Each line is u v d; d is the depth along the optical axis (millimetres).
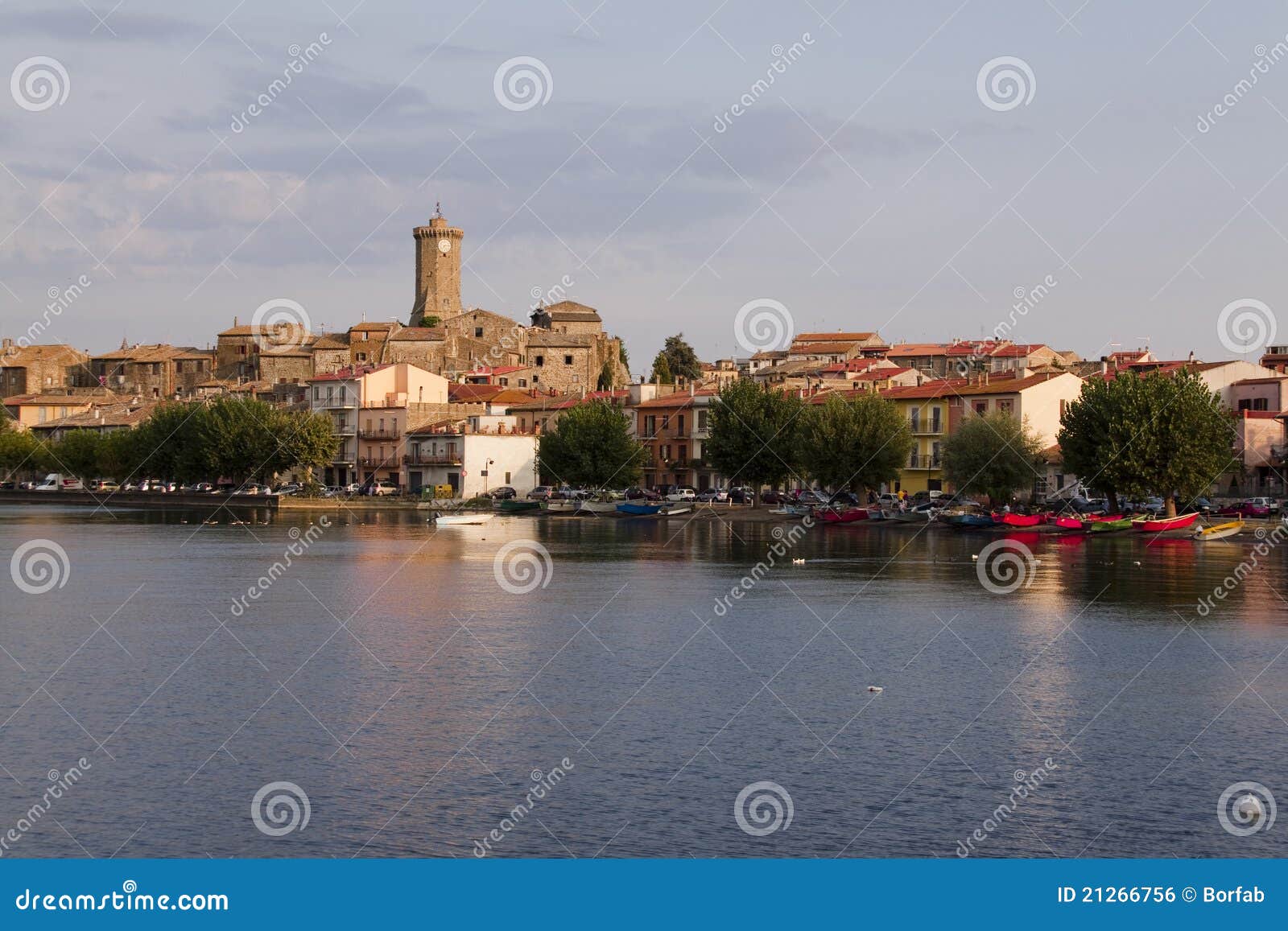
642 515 154500
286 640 56656
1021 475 128375
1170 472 113688
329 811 33562
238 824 32781
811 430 139375
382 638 57156
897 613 65000
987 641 56312
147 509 176125
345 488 191250
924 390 158875
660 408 188125
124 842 31906
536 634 58312
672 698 45031
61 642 55812
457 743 39250
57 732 40219
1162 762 37812
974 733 40656
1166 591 74312
